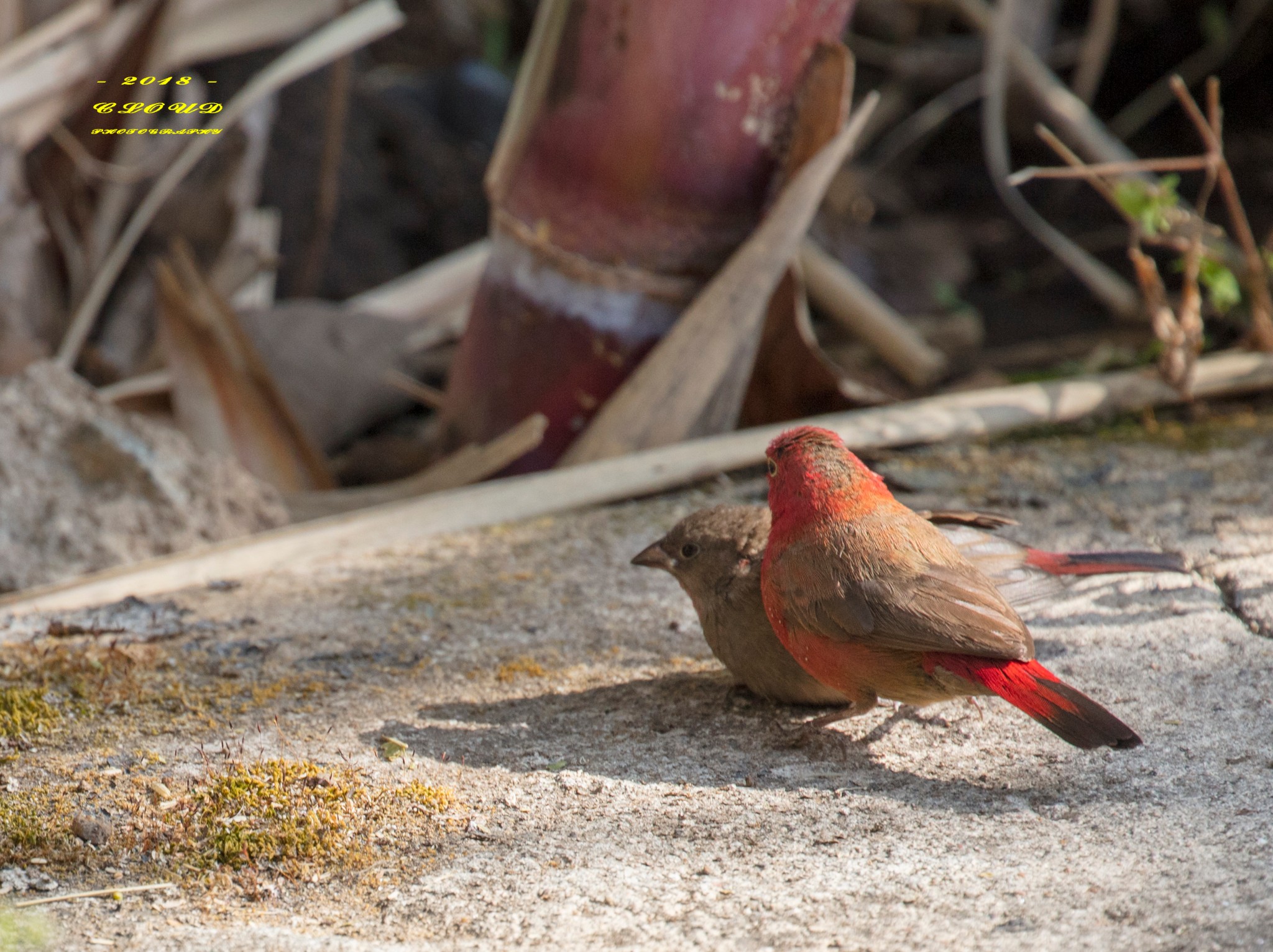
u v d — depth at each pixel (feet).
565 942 16.92
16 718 23.27
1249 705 22.47
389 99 58.90
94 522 31.35
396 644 26.53
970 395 37.88
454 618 27.73
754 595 23.08
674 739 22.72
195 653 26.07
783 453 21.93
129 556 31.42
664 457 33.81
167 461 32.86
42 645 26.27
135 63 41.01
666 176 32.78
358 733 22.91
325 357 44.06
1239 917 16.20
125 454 32.37
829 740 22.45
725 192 33.35
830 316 52.29
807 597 21.13
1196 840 18.37
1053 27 68.59
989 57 53.98
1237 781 20.02
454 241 57.26
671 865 18.75
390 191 57.21
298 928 17.60
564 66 32.35
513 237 34.24
